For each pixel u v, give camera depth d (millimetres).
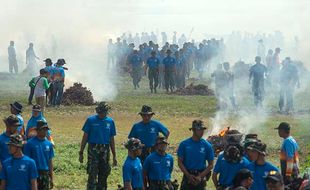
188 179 23109
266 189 20000
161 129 25984
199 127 23078
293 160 23891
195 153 23109
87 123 26297
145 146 25766
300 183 22844
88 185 26250
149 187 22922
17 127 22969
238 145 21531
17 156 20422
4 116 49750
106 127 26297
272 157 36375
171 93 68500
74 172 31594
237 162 21391
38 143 22922
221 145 33938
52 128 44719
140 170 22250
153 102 60219
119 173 31297
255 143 20188
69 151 35969
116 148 38094
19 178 20344
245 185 18688
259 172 20078
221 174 21594
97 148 26188
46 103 55312
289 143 23906
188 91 67812
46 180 23016
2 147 22750
